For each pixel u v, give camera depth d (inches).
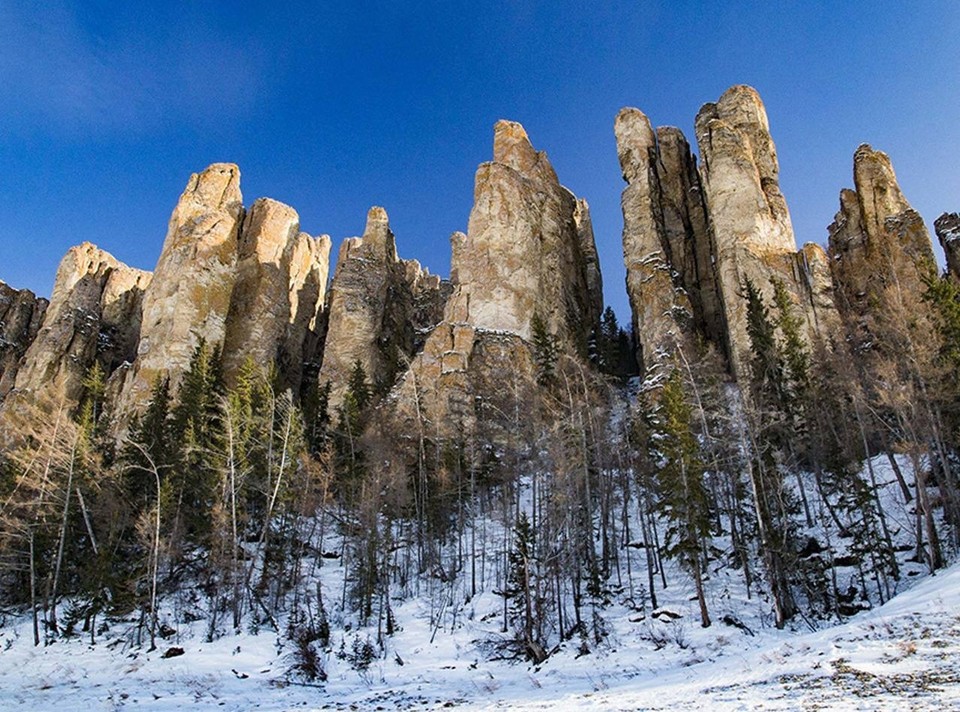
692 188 3282.5
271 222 3649.1
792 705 479.2
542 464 1611.7
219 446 1916.8
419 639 1261.1
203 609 1514.5
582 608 1353.3
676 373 1775.3
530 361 2765.7
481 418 2358.5
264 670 1126.4
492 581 1569.9
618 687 828.0
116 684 1068.5
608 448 1817.2
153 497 1769.2
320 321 4136.3
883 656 611.5
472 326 2871.6
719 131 2982.3
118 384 3144.7
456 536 1888.5
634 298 2974.9
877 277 2448.3
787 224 2800.2
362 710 818.8
